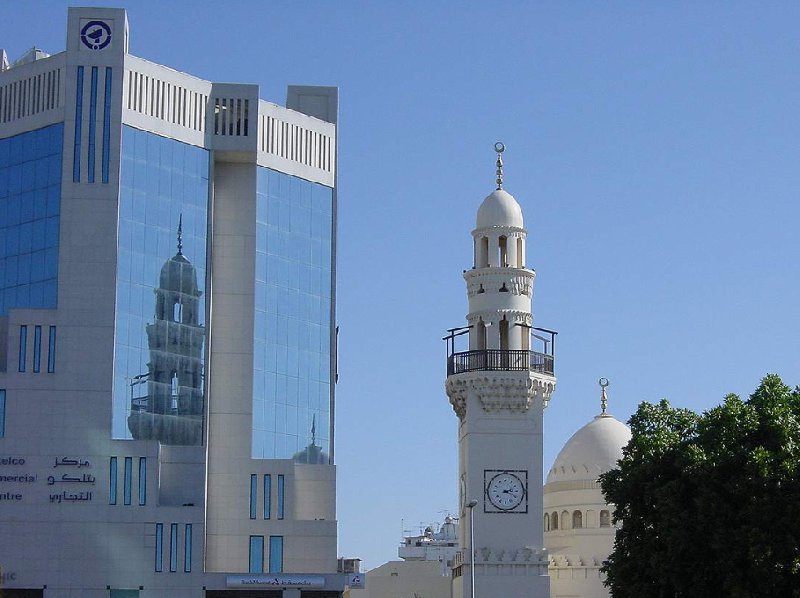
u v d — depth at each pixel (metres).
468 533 128.88
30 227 127.31
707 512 99.06
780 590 98.00
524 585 127.94
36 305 125.56
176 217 130.12
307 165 141.50
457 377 132.38
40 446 121.88
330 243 142.75
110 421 122.88
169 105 131.00
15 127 129.88
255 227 135.62
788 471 97.50
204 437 129.25
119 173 126.25
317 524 130.25
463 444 134.12
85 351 123.50
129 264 126.38
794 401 104.50
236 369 133.00
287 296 137.88
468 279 136.50
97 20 128.12
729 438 101.81
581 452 159.00
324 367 140.38
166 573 121.88
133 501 122.06
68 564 120.50
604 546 153.88
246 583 123.75
